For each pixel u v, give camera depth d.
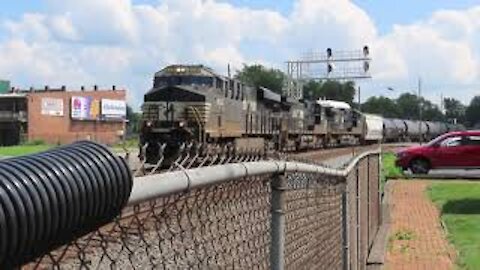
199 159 3.91
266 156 6.70
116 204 2.41
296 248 5.59
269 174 4.52
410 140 92.06
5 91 90.25
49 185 2.08
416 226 19.20
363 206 12.37
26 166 2.10
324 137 54.88
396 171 33.88
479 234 17.67
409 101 151.50
